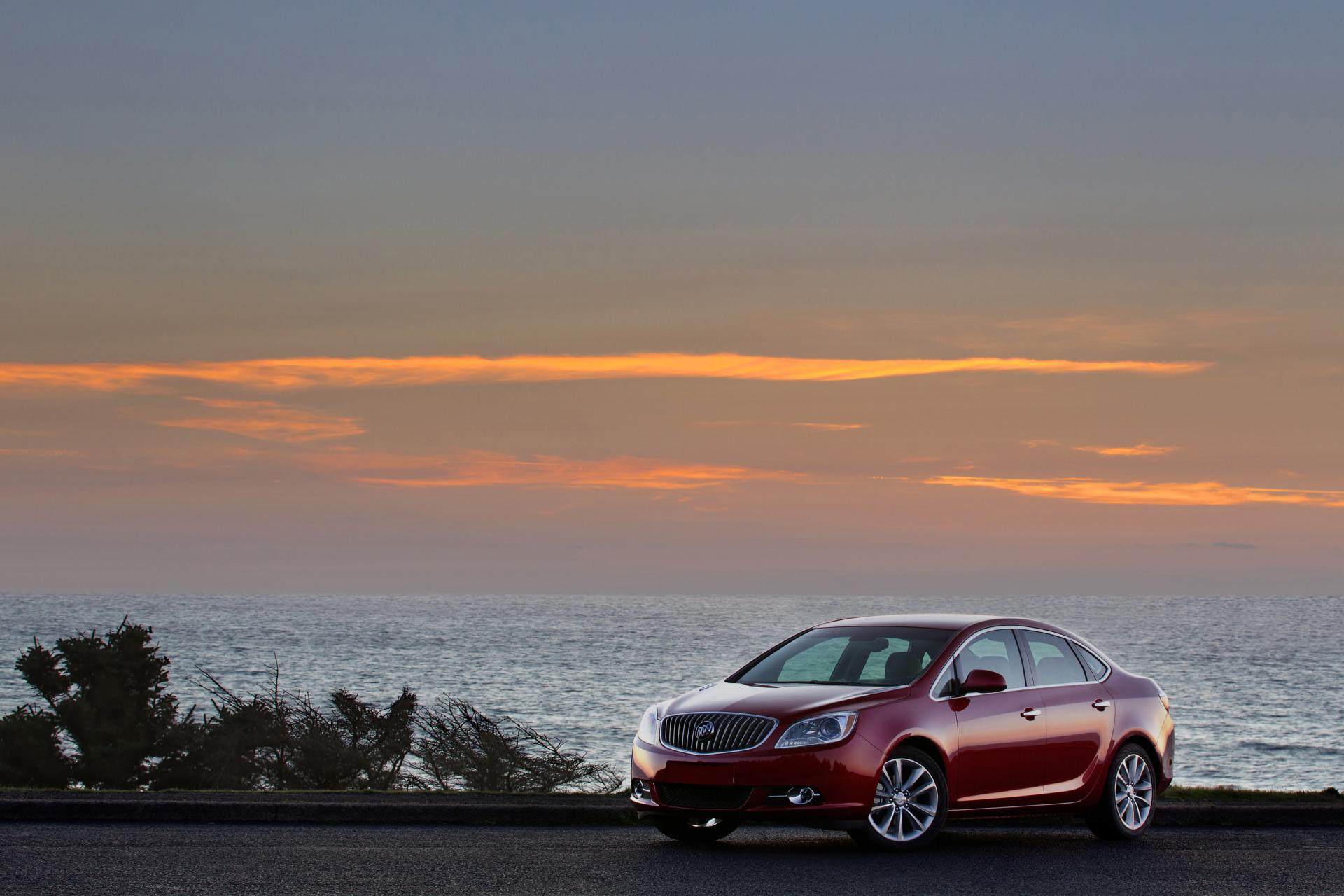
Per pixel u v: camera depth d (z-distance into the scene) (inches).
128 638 1019.3
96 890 355.9
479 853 437.4
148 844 439.8
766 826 531.2
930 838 465.7
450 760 802.8
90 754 940.6
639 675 4387.3
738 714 462.3
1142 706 530.6
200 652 5649.6
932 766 468.8
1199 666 5374.0
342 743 848.9
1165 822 552.7
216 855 418.0
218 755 884.0
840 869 419.2
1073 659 523.8
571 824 519.2
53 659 989.8
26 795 514.6
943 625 507.5
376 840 462.0
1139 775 521.7
